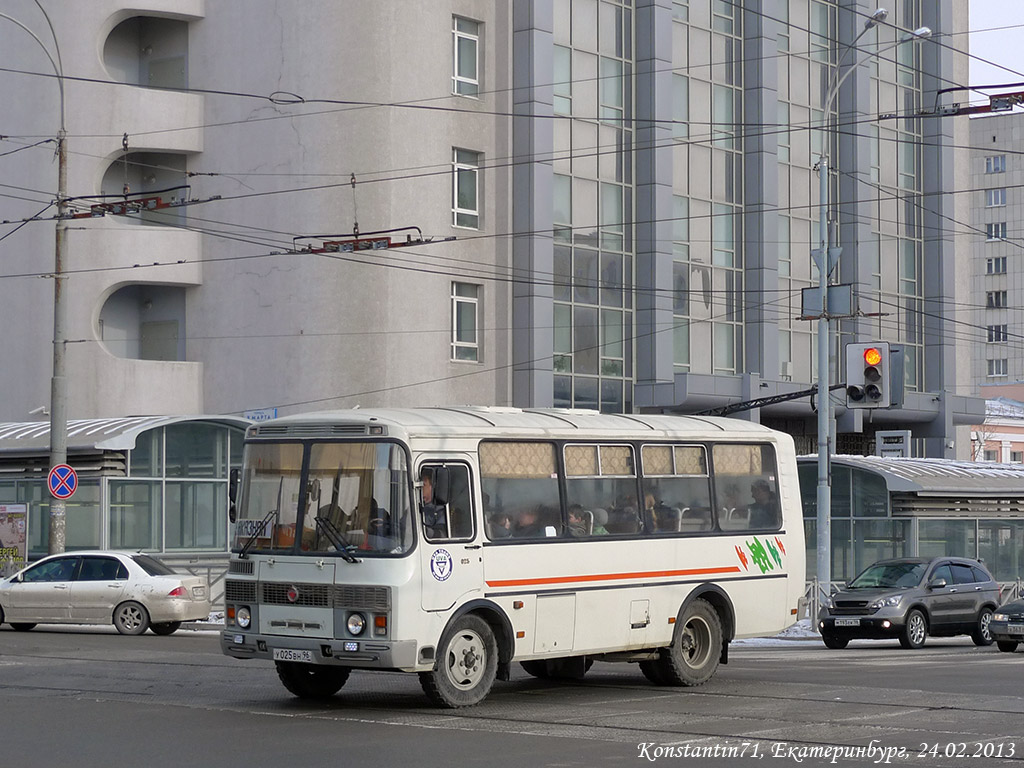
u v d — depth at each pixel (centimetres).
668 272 5775
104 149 5169
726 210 6119
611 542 1886
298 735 1478
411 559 1634
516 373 5338
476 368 5291
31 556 4062
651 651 1959
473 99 5306
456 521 1700
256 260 5188
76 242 5156
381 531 1638
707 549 2022
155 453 4125
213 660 2358
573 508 1850
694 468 2034
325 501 1683
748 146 6181
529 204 5325
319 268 5050
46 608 3045
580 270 5531
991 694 1880
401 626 1617
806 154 6475
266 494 1730
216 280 5284
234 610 1733
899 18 6931
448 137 5222
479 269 5306
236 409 5209
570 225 5500
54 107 5188
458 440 1716
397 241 5081
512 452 1783
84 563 3058
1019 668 2377
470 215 5319
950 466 4781
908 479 4278
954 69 7238
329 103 5056
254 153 5203
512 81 5375
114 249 5166
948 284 7000
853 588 3194
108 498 4000
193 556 4166
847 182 6612
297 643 1662
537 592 1778
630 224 5731
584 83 5569
